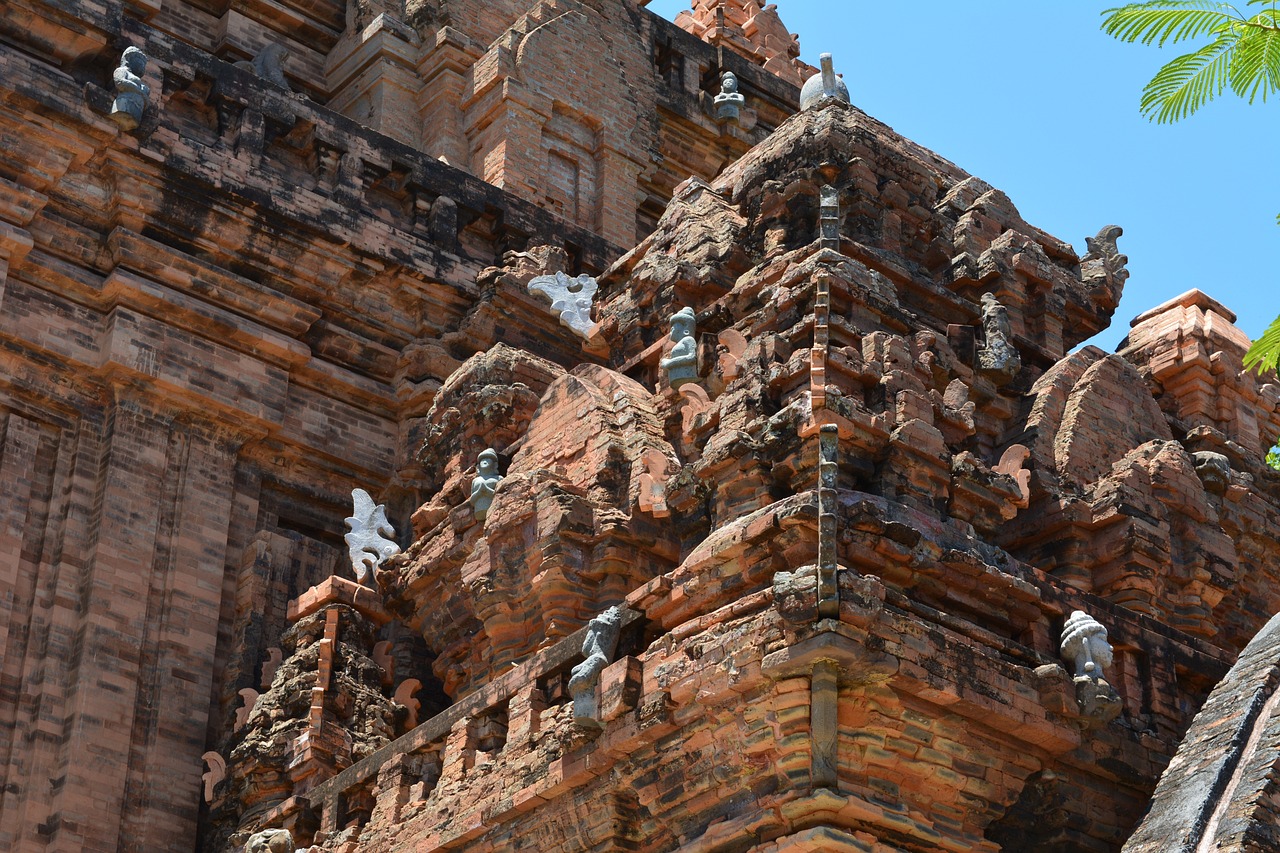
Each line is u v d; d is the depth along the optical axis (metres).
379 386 37.62
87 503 33.53
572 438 29.45
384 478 37.22
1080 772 24.47
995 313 30.12
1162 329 33.75
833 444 23.53
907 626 22.83
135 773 31.80
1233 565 29.19
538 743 25.47
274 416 35.78
